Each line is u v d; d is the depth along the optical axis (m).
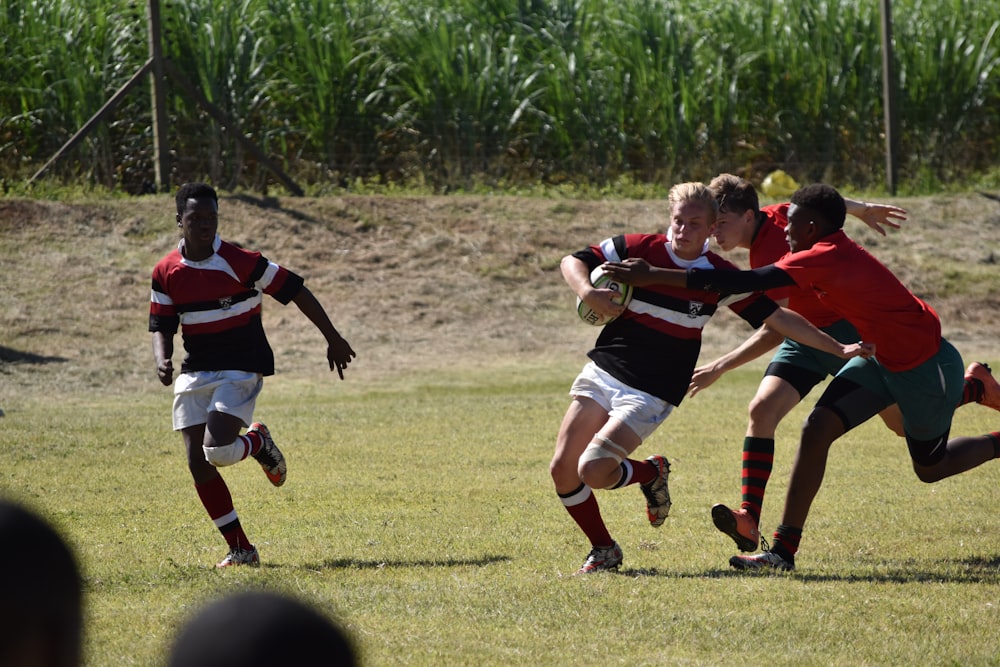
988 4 82.62
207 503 19.42
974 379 20.69
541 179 74.44
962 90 78.44
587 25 78.69
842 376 19.61
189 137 67.25
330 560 19.64
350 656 2.82
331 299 58.50
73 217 60.34
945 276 65.25
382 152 72.44
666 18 77.94
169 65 61.31
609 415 18.53
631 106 75.75
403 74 73.38
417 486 27.48
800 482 19.16
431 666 12.99
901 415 20.39
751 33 78.25
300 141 71.62
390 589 16.84
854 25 78.44
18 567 2.94
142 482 27.80
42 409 41.16
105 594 16.69
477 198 68.75
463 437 35.12
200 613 2.85
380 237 64.00
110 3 67.75
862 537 21.67
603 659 13.38
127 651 13.44
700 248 18.67
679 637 14.39
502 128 73.00
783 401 20.34
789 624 14.97
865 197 74.12
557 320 59.69
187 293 19.62
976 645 13.98
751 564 18.89
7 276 55.47
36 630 2.97
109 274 56.97
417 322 57.66
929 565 19.14
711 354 57.22
